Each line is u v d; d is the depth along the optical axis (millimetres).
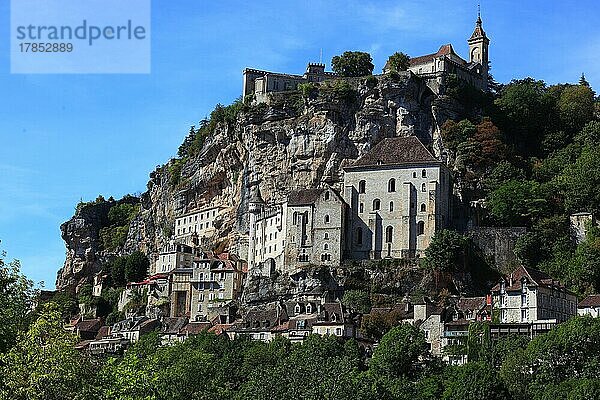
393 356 189625
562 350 171375
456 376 172250
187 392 165750
